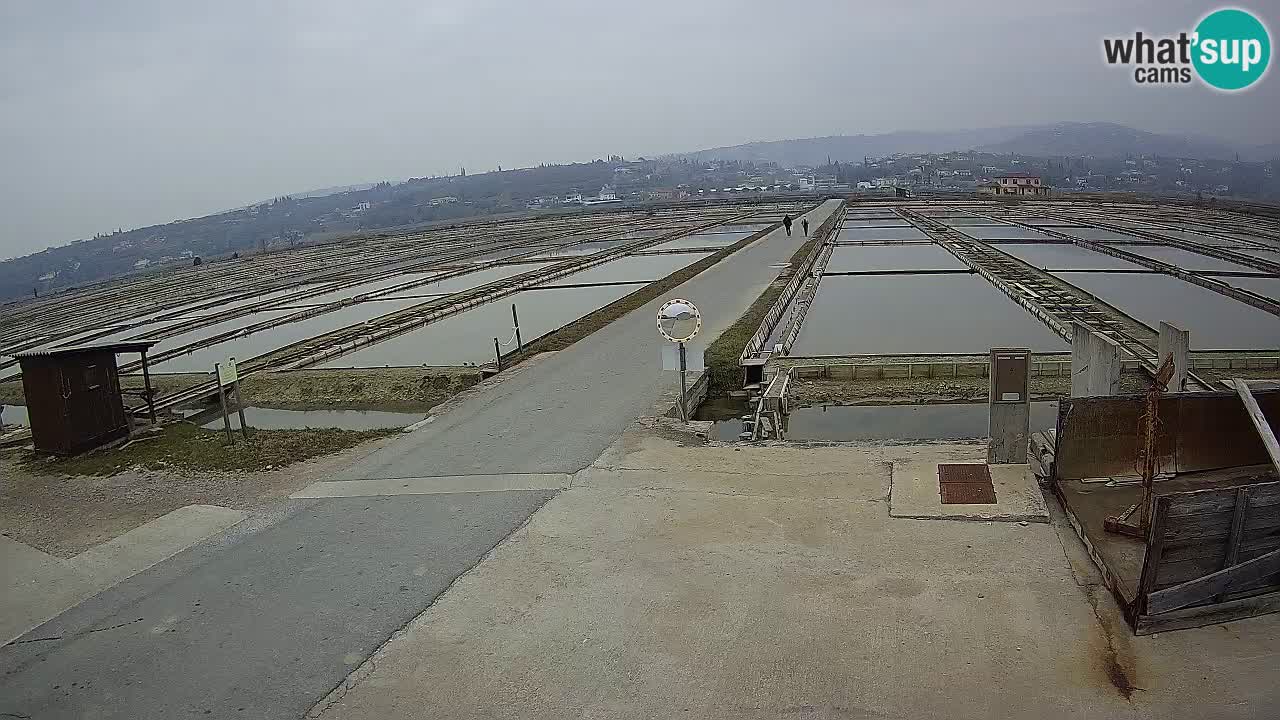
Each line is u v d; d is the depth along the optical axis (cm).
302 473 890
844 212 6725
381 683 487
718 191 19725
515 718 446
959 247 3522
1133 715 421
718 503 720
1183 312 1944
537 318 2244
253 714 467
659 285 2348
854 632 506
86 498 865
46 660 538
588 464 850
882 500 705
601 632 525
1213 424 687
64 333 2852
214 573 648
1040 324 1883
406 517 737
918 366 1421
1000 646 484
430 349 1886
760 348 1541
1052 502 677
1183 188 18412
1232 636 482
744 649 496
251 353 2041
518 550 650
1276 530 502
